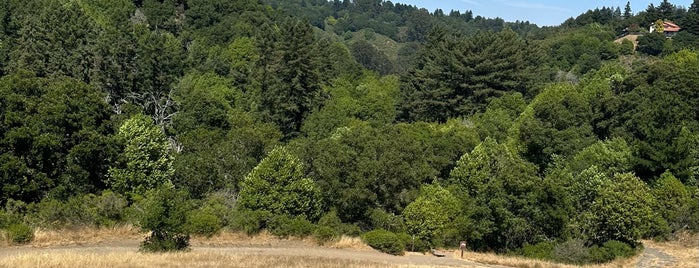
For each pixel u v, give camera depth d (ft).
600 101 189.98
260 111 234.38
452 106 236.63
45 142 111.24
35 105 116.16
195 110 189.57
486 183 129.39
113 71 202.49
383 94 272.51
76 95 122.42
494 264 107.86
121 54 209.97
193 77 247.29
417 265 93.86
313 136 214.28
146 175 125.70
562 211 123.24
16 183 109.19
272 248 104.78
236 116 202.18
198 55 271.08
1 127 110.63
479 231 123.03
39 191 114.11
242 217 112.57
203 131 165.48
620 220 122.83
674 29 407.64
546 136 172.86
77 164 118.52
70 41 214.69
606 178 134.51
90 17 263.49
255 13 337.72
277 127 222.89
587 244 125.80
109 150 122.01
